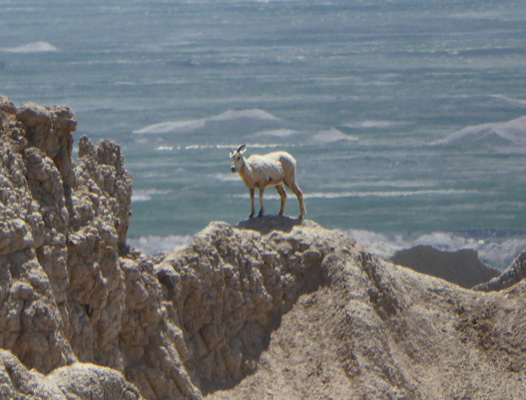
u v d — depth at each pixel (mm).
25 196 49844
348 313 71438
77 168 58375
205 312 67750
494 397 72750
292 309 74375
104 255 56062
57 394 40156
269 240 77688
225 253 70938
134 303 58969
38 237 50000
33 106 53344
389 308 76750
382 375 68875
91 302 54344
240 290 70750
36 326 46750
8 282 46344
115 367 55406
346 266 75938
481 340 79688
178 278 65688
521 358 77000
